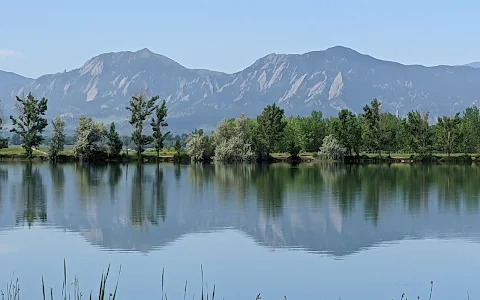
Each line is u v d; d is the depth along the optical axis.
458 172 121.44
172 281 37.06
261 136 155.12
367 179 104.31
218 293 34.81
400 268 40.16
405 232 52.59
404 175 113.62
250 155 149.50
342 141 154.50
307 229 54.06
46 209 67.06
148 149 172.00
